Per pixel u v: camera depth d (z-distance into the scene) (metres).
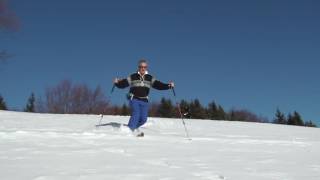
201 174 5.38
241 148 8.20
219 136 10.60
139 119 9.95
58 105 50.50
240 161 6.56
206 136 10.38
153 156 6.64
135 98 9.88
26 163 5.62
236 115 66.81
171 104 56.09
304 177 5.42
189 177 5.16
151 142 8.34
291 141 9.92
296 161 6.79
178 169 5.63
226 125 15.33
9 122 11.95
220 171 5.62
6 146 6.98
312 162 6.73
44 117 14.46
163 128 12.41
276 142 9.53
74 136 8.50
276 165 6.31
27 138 7.96
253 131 13.32
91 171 5.25
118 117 15.63
